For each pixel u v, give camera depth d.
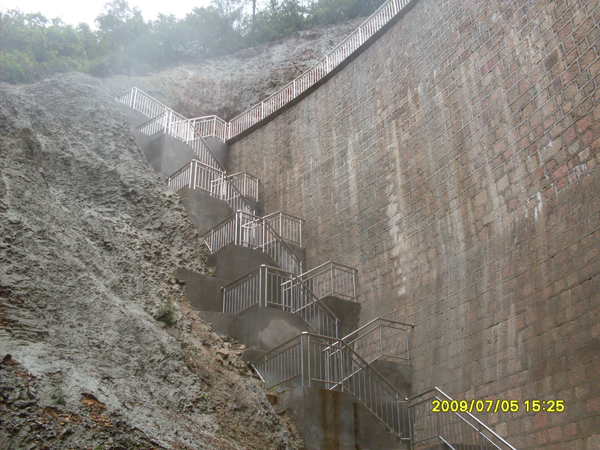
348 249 14.57
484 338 10.43
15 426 5.29
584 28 10.57
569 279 9.34
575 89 10.39
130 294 10.09
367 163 15.15
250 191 18.58
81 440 5.54
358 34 18.05
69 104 15.57
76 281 8.65
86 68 25.16
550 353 9.20
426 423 10.42
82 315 8.17
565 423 8.55
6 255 8.05
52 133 14.09
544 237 10.05
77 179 13.41
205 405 8.19
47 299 7.91
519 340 9.78
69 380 6.42
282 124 19.23
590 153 9.73
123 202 13.56
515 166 11.10
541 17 11.58
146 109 20.23
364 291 13.58
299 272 14.98
